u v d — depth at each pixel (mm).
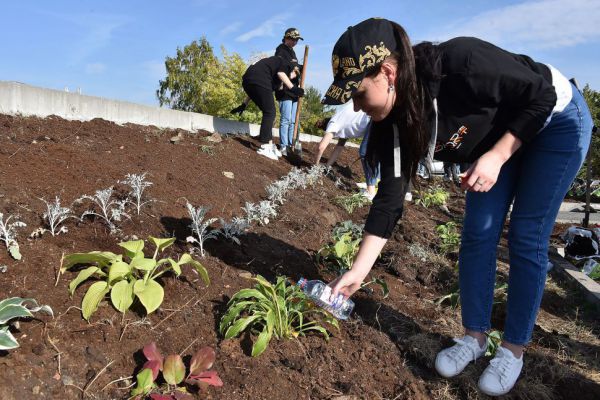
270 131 6906
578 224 7012
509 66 1918
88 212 2789
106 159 3949
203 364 1995
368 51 1841
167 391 1932
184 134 6453
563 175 2184
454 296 3277
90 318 2104
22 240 2424
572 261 4977
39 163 3342
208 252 3045
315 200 5375
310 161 8289
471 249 2449
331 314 2572
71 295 2164
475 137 2113
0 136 3709
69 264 2289
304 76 8547
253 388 2062
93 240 2676
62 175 3287
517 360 2350
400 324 2871
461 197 9078
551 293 4047
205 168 4879
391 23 1932
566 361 2770
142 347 2082
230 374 2092
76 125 4863
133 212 3133
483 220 2393
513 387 2438
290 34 7227
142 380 1857
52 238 2557
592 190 10359
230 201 4191
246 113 17125
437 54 1953
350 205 5625
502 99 1988
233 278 2812
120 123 5863
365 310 2959
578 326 3373
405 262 4027
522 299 2305
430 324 2957
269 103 6824
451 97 2014
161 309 2312
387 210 2307
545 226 2254
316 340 2484
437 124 2080
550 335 3033
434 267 4070
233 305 2369
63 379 1827
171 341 2174
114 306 2189
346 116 6816
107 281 2270
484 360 2607
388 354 2541
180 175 4277
